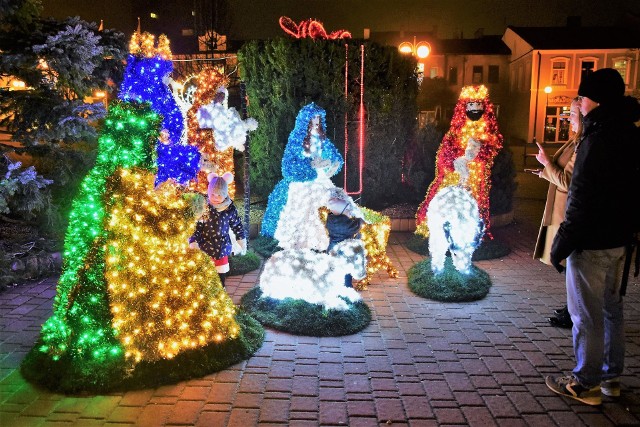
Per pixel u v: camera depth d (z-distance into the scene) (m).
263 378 4.45
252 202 9.96
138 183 4.47
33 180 6.88
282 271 5.55
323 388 4.32
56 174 7.63
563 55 32.56
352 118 9.77
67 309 4.43
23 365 4.55
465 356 4.93
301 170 7.30
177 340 4.53
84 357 4.41
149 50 7.36
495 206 10.34
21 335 5.25
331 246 5.87
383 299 6.35
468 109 7.87
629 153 3.78
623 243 3.91
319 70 9.37
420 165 10.56
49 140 7.39
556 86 32.88
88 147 8.25
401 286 6.80
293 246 7.22
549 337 5.35
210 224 5.73
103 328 4.38
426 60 35.41
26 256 6.97
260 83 9.69
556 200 5.12
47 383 4.26
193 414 3.92
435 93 33.62
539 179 17.72
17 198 7.02
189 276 4.66
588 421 3.91
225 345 4.76
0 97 7.14
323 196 7.09
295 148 7.34
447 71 35.72
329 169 7.14
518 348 5.10
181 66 14.66
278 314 5.60
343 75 9.51
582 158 3.83
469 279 6.67
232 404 4.07
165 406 4.03
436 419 3.92
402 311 5.99
